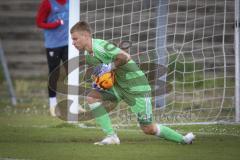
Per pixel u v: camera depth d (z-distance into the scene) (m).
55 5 34.06
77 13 30.02
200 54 33.84
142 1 32.66
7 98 41.41
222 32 33.41
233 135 27.11
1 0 48.16
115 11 33.06
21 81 45.62
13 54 48.12
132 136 26.80
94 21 31.09
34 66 47.84
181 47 32.94
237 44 30.09
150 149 23.70
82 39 23.77
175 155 22.52
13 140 26.08
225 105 33.19
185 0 32.19
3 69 43.81
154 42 32.44
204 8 32.78
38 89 44.41
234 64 32.34
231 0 32.19
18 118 33.06
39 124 30.81
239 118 29.98
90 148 23.98
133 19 33.00
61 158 22.03
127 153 22.89
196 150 23.53
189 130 28.44
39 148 24.09
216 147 24.22
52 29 34.09
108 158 21.97
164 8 32.00
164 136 24.42
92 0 31.38
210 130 28.42
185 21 32.25
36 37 47.81
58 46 34.22
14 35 48.12
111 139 24.73
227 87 32.84
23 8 47.97
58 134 27.55
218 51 33.69
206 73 34.22
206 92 34.66
